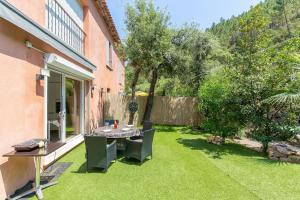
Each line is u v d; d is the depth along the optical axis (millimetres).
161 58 10742
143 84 20141
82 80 8023
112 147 5148
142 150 5266
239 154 6320
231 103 6980
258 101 6547
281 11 36688
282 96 5527
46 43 4582
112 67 13719
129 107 12359
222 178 4348
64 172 4656
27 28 3504
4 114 3289
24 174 3889
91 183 4074
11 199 3344
